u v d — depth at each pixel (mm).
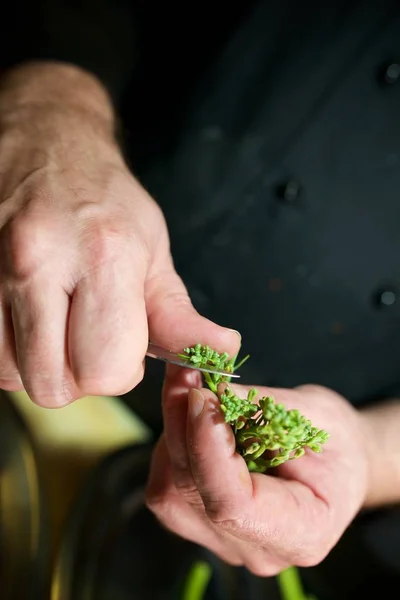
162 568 597
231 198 628
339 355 662
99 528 591
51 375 399
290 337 657
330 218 624
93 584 581
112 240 396
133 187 444
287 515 433
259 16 591
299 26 592
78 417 656
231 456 412
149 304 440
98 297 390
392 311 646
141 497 612
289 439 403
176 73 630
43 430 640
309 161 617
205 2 615
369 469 513
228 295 651
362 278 636
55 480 625
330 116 606
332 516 457
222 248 639
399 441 550
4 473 590
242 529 423
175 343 436
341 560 648
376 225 624
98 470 610
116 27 622
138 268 402
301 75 602
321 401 506
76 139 464
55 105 503
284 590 604
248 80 611
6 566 569
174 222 638
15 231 393
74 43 591
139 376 399
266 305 649
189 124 623
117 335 388
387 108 601
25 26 585
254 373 668
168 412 444
